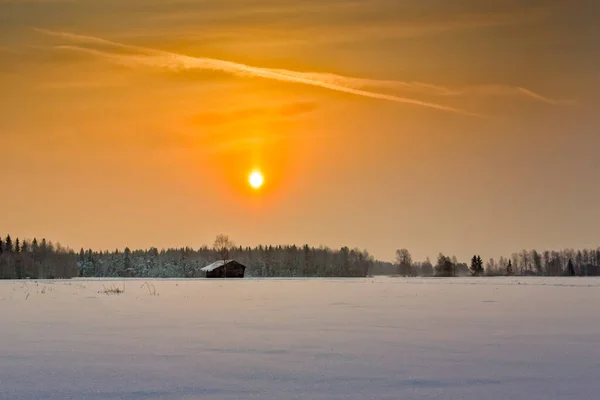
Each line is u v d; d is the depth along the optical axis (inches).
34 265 4921.3
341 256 6555.1
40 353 611.2
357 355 595.2
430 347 643.5
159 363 556.7
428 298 1514.5
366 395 437.4
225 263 4822.8
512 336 727.1
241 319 935.0
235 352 615.8
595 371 514.0
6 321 910.4
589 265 6786.4
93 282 3080.7
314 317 967.6
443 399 425.7
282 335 741.3
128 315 1007.6
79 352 616.7
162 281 3388.3
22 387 463.2
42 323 880.9
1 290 1957.4
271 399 426.9
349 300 1430.9
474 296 1606.8
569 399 422.6
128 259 6127.0
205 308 1165.7
